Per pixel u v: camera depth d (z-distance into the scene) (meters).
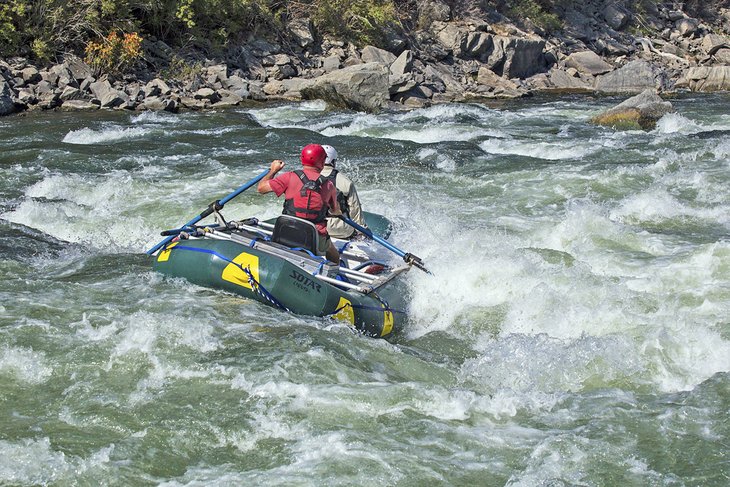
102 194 18.42
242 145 24.56
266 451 8.23
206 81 35.00
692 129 27.92
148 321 10.59
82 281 12.52
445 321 12.47
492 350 10.88
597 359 10.57
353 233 13.65
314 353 10.06
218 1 37.69
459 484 7.77
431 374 10.27
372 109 33.16
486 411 9.14
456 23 45.91
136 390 9.23
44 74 32.25
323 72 38.38
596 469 8.02
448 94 38.28
